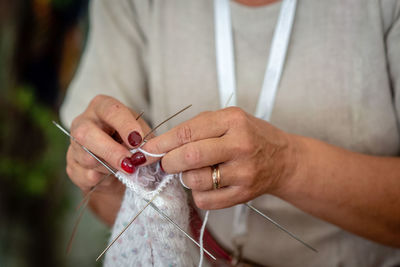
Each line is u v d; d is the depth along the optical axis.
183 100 0.88
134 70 0.93
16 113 2.04
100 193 0.78
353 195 0.68
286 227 0.86
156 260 0.64
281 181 0.66
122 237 0.67
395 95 0.75
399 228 0.72
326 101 0.78
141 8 0.89
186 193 0.70
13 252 2.11
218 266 0.84
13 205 2.08
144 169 0.66
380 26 0.74
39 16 2.01
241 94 0.84
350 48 0.76
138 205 0.62
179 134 0.59
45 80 2.13
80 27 2.09
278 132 0.66
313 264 0.88
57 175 2.15
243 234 0.84
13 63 2.02
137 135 0.62
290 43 0.80
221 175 0.59
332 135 0.80
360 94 0.76
